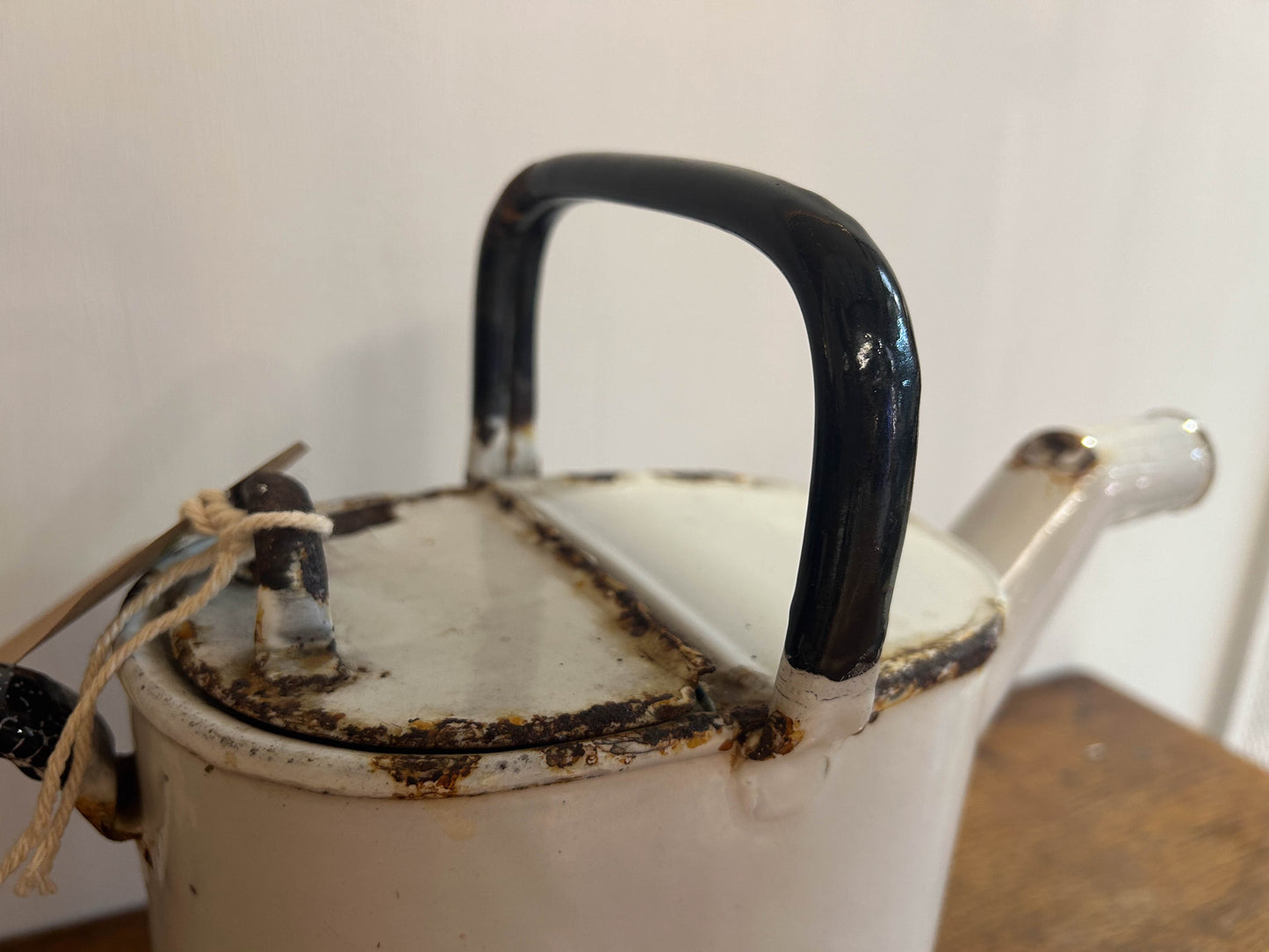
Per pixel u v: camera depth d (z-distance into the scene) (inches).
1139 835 18.3
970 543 12.8
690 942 8.8
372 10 13.9
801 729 8.0
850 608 7.6
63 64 12.5
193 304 14.0
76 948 15.3
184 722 7.8
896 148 18.0
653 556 11.0
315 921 7.9
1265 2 20.2
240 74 13.4
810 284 7.3
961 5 17.5
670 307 17.4
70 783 8.5
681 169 8.9
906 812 9.7
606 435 17.7
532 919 8.0
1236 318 23.3
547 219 11.9
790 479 19.7
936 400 20.4
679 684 8.5
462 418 16.3
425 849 7.6
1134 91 19.7
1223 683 28.4
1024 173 19.3
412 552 10.8
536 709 8.0
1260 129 21.5
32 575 14.1
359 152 14.4
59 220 13.0
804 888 9.2
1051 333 21.1
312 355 14.9
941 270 19.4
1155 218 21.1
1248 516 26.3
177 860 8.6
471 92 14.8
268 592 8.3
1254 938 15.9
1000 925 15.9
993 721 22.0
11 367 13.3
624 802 8.0
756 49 16.3
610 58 15.4
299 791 7.5
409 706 8.0
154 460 14.4
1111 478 12.5
